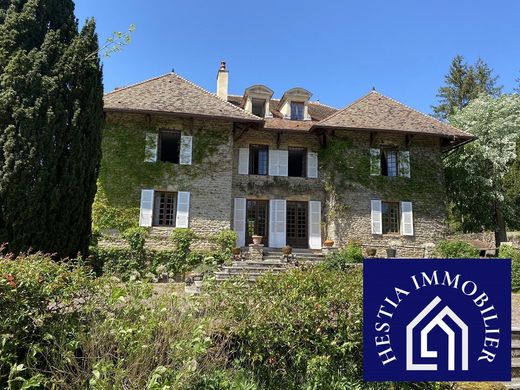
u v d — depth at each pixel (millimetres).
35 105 11070
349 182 19844
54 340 4375
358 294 4875
